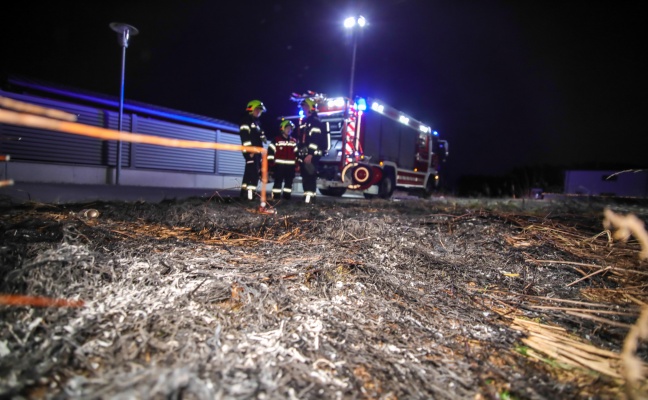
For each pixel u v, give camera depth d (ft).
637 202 30.96
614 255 11.80
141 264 8.00
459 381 5.18
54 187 30.17
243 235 11.86
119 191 29.96
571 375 5.60
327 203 25.20
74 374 4.61
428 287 8.75
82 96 39.24
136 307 6.23
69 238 8.95
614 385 5.32
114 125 41.91
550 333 6.88
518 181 77.15
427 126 51.11
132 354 5.00
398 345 6.05
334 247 10.77
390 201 30.17
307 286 8.05
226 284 7.32
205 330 5.79
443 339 6.38
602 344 6.55
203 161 52.29
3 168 33.01
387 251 10.85
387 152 41.39
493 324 7.07
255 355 5.30
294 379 4.85
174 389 4.06
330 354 5.53
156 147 46.26
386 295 8.01
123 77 39.83
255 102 23.25
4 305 5.73
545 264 11.00
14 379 4.41
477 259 11.18
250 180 23.21
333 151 37.52
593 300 8.62
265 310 6.67
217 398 4.22
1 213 11.95
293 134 27.96
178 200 19.83
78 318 5.75
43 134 36.01
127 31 39.17
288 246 10.73
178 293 6.86
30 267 6.59
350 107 35.99
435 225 15.66
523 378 5.35
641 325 5.90
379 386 4.96
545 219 16.85
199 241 10.86
